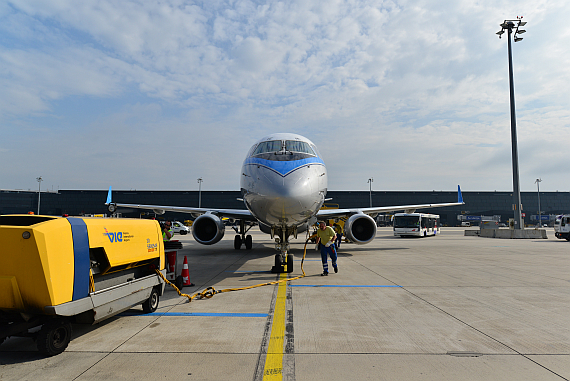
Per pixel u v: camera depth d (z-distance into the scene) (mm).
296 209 10492
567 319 5953
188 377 3713
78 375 3781
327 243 10516
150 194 81875
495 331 5289
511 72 31844
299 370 3887
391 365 4027
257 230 55250
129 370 3898
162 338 4992
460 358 4238
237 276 10547
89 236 4832
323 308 6672
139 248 6109
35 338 4434
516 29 31812
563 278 10203
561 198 94188
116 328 5480
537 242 26969
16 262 4074
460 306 6832
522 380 3639
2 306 4180
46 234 4145
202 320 5922
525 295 7871
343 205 86062
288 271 11070
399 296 7711
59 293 4230
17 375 3791
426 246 22656
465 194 90562
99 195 80062
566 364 4062
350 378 3684
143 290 6117
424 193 88375
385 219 80875
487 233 35062
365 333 5184
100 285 5270
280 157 11508
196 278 10234
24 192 76438
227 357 4266
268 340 4887
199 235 16156
